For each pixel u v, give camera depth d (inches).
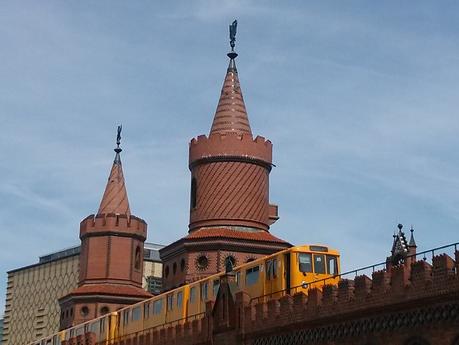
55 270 6978.4
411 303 1604.3
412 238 3164.4
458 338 1499.8
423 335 1571.1
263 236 3122.5
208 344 2278.5
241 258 3051.2
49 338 3676.2
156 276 6264.8
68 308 3609.7
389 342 1646.2
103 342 3090.6
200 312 2518.5
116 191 3782.0
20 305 7194.9
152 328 2738.7
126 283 3631.9
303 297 1921.8
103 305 3523.6
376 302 1692.9
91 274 3631.9
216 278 2470.5
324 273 2187.5
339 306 1796.3
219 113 3309.5
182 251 3125.0
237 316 2161.7
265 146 3275.1
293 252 2176.4
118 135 3912.4
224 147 3213.6
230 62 3420.3
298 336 1913.1
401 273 1644.9
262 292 2230.6
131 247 3688.5
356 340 1732.3
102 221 3681.1
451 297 1523.1
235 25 3462.1
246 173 3208.7
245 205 3171.8
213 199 3184.1
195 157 3272.6
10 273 7396.7
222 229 3117.6
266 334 2031.3
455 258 1533.0
